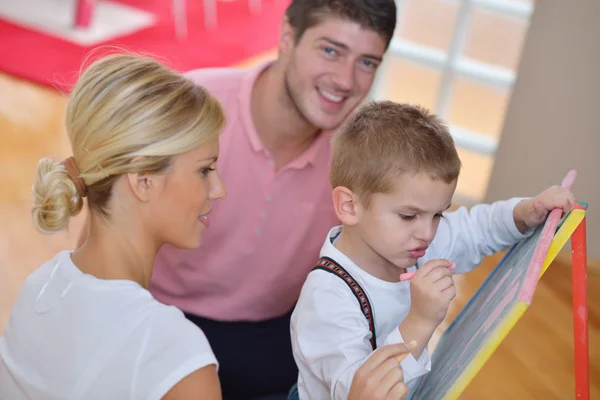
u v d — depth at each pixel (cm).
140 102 94
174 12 451
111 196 98
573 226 90
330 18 137
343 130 118
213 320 166
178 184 98
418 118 112
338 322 107
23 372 95
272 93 149
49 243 251
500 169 291
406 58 308
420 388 114
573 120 269
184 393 87
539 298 250
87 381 89
